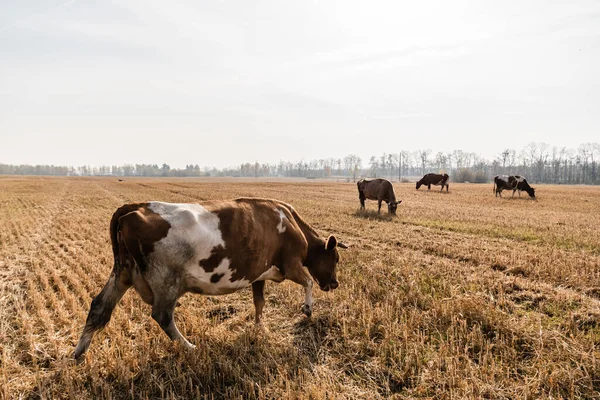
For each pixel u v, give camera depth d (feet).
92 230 49.06
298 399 13.14
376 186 65.41
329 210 70.33
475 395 13.32
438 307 20.02
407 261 31.01
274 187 171.12
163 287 15.02
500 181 110.32
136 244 14.61
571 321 18.65
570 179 420.77
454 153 580.30
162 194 118.73
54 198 101.50
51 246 39.78
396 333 17.52
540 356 15.61
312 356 16.51
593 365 14.38
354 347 16.94
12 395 13.75
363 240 41.83
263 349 16.61
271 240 18.13
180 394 13.87
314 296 23.12
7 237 44.57
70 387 13.74
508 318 19.21
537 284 24.97
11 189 136.87
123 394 13.97
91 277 27.45
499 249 35.96
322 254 21.30
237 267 16.67
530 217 61.52
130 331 18.47
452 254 34.30
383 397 13.71
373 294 23.52
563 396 13.35
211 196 109.29
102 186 171.94
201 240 15.43
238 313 21.18
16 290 25.30
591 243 38.78
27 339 17.54
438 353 15.89
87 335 15.21
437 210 71.77
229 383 14.73
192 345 16.25
